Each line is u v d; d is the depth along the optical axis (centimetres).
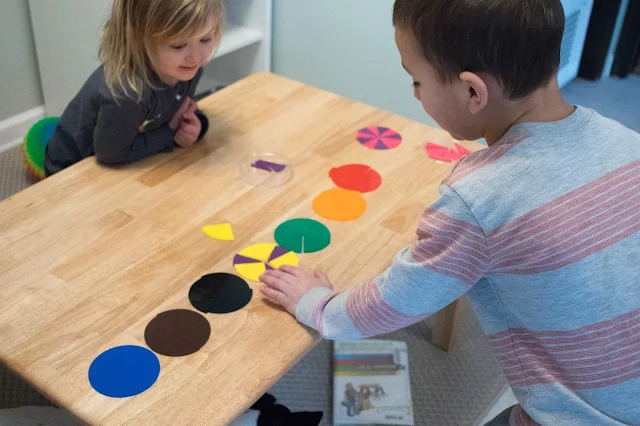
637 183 76
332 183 124
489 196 75
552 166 75
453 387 149
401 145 137
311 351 156
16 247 104
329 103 151
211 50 128
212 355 89
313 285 98
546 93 77
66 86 222
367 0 197
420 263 80
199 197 119
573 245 74
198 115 137
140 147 126
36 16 213
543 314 78
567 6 213
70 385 84
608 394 79
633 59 254
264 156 131
